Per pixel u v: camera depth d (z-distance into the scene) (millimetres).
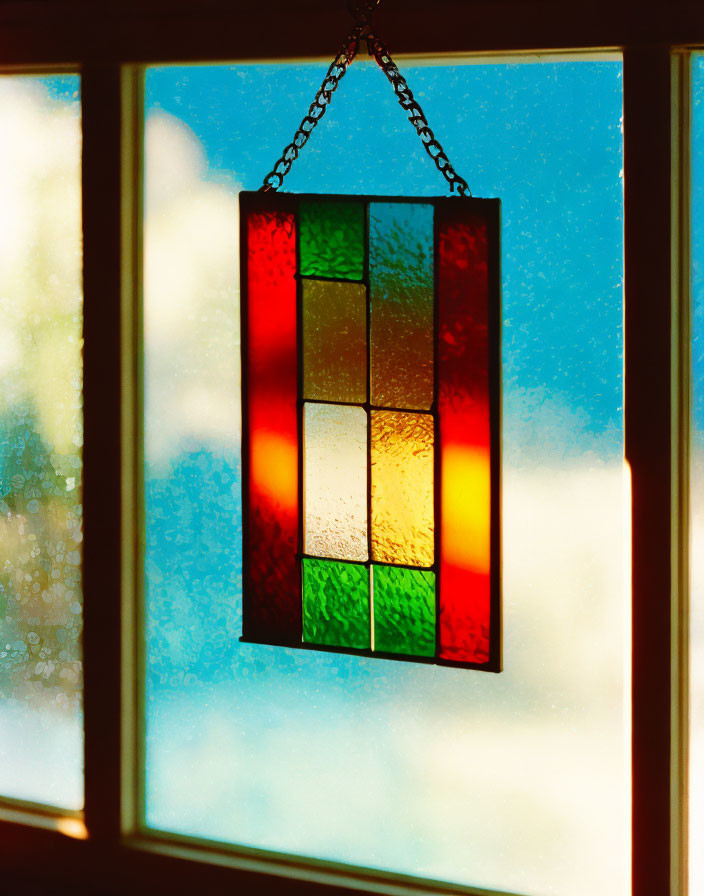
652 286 1454
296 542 1295
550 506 1551
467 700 1605
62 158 1781
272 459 1298
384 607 1258
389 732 1648
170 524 1760
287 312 1274
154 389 1757
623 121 1454
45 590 1856
